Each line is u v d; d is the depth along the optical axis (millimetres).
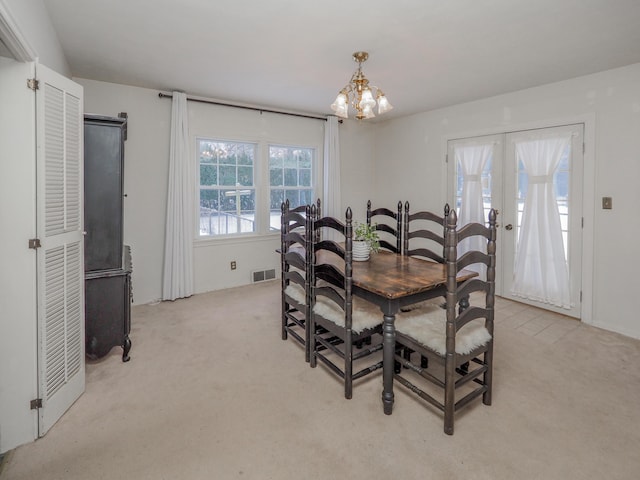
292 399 2078
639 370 2402
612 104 3049
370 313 2168
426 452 1649
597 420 1873
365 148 5461
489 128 4008
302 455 1634
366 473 1529
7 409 1669
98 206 2346
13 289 1657
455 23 2268
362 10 2119
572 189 3355
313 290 2377
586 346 2789
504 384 2225
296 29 2367
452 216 1652
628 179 2982
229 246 4418
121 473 1532
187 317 3422
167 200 3877
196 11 2152
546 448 1670
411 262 2650
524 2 2018
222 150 4340
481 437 1748
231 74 3270
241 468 1558
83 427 1823
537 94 3562
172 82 3518
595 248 3215
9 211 1631
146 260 3854
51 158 1754
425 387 2207
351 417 1910
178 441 1727
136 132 3689
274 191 4758
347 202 5344
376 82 3443
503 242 3965
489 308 1940
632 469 1545
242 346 2791
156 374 2354
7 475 1517
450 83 3459
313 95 3961
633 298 3004
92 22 2299
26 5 1698
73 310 1991
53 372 1828
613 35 2424
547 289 3594
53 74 1755
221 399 2078
